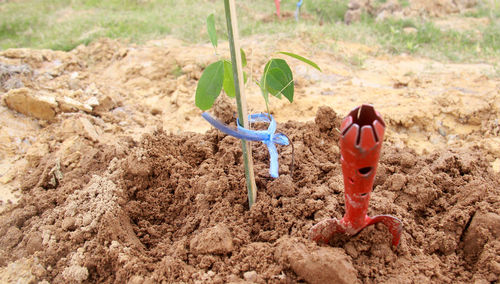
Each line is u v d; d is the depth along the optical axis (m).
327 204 0.66
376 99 1.06
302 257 0.57
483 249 0.62
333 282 0.56
